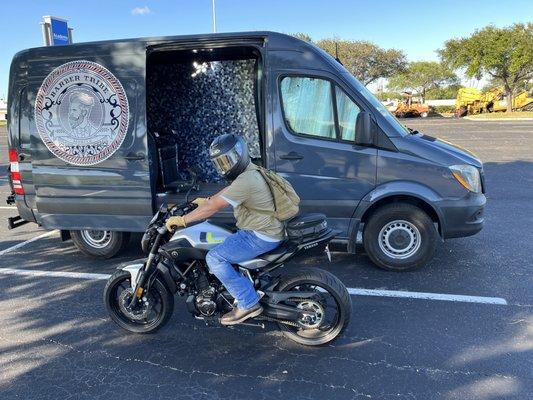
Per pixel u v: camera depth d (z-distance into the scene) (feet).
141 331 13.16
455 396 10.14
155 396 10.46
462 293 15.25
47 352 12.42
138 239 22.11
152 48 17.34
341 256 18.93
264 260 11.53
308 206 17.06
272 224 11.44
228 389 10.66
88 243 19.30
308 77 16.76
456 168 16.31
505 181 34.65
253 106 24.45
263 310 11.81
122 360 11.97
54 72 17.90
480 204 16.71
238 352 12.21
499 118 111.65
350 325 13.35
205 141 25.05
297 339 12.37
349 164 16.62
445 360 11.51
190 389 10.69
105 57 17.53
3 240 22.82
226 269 11.48
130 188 17.85
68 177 18.24
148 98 24.47
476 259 18.24
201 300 12.23
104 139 17.78
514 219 23.95
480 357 11.60
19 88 18.37
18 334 13.43
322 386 10.65
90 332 13.46
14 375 11.40
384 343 12.37
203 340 12.88
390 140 16.46
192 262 12.30
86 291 16.33
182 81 24.75
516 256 18.47
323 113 16.79
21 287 16.81
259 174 11.30
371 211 17.17
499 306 14.28
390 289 15.71
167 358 12.03
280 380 10.94
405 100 173.37
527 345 12.09
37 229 24.97
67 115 17.94
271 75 16.87
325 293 12.34
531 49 115.03
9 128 18.75
